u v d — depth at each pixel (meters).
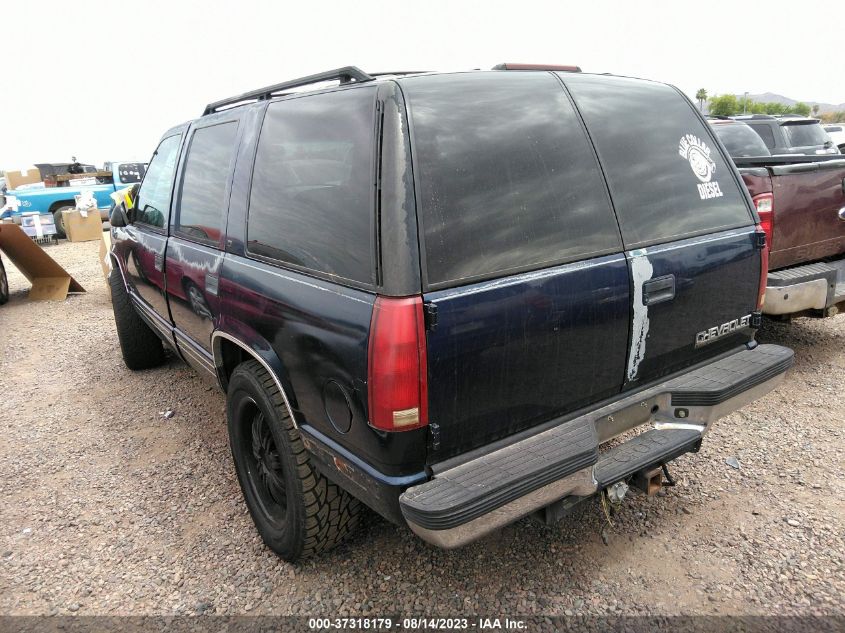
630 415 2.48
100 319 7.38
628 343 2.40
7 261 12.32
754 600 2.40
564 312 2.17
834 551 2.64
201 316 3.18
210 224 3.05
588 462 2.11
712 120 8.41
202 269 3.02
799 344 5.12
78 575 2.78
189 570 2.78
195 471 3.65
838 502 2.97
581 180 2.31
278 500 2.84
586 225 2.28
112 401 4.76
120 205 4.68
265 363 2.46
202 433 4.14
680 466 3.37
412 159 1.95
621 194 2.41
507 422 2.14
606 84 2.61
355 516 2.63
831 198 4.52
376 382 1.87
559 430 2.25
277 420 2.50
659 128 2.66
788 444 3.53
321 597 2.55
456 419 1.99
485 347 1.99
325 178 2.22
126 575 2.77
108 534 3.08
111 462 3.81
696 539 2.77
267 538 2.82
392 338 1.83
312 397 2.23
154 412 4.51
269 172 2.59
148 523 3.16
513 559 2.70
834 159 4.88
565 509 2.23
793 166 4.23
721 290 2.70
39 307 8.18
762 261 2.87
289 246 2.37
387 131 1.97
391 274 1.87
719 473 3.28
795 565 2.57
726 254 2.69
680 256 2.50
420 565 2.70
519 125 2.22
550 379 2.20
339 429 2.13
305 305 2.17
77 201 14.85
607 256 2.31
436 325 1.87
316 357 2.15
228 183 2.91
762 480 3.20
